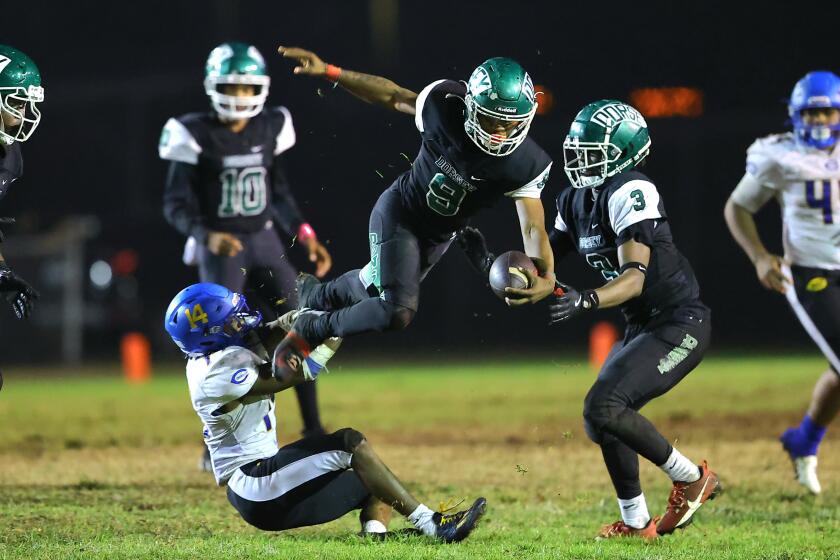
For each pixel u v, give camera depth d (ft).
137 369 183.52
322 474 58.59
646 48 276.62
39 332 226.79
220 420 59.52
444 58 290.56
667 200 267.59
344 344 256.32
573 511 71.20
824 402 76.38
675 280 63.52
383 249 62.75
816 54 271.69
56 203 301.43
